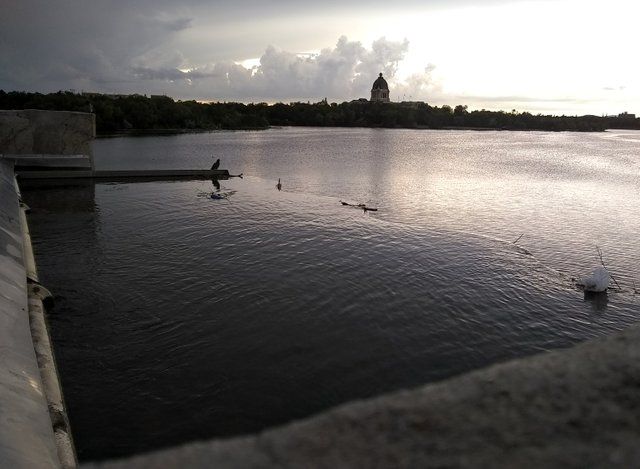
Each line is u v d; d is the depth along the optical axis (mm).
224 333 13992
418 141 112000
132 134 108562
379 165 58875
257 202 33344
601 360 3166
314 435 2459
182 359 12680
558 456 2328
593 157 76375
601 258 22156
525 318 15703
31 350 11367
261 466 2217
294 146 86250
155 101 130875
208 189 38656
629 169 59000
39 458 7586
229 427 10328
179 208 31078
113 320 14758
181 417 10578
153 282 17750
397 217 29422
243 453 2312
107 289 17094
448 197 37344
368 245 22578
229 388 11539
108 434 10055
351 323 14734
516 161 67688
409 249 22094
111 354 12898
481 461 2295
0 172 33594
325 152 75875
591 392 2820
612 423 2572
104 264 19812
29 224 26797
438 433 2488
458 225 27609
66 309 15484
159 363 12508
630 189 42719
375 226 26484
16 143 40656
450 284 18016
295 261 20031
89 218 28297
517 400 2760
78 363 12469
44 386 10539
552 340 14469
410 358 13031
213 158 63531
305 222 27125
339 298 16406
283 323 14609
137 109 119875
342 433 2482
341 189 40250
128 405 10914
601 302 17203
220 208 31062
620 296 17750
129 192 36906
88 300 16156
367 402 2770
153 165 54844
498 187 42906
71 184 39750
